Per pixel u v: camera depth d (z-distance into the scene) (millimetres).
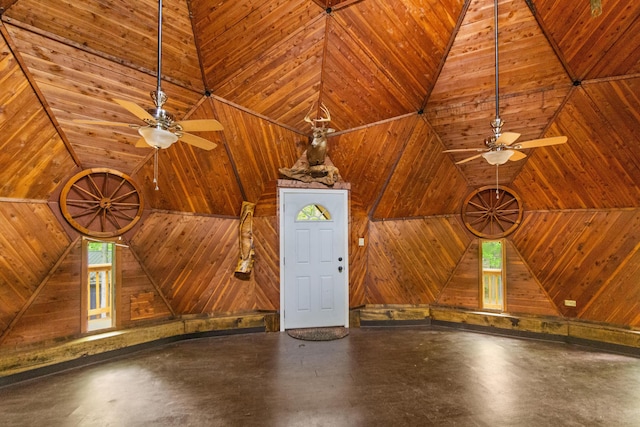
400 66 3979
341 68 4082
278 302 5016
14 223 3312
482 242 5047
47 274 3551
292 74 4043
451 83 4066
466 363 3695
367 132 4785
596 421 2543
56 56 2924
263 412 2686
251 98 4145
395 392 3012
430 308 5359
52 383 3230
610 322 4191
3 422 2559
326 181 5059
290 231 5082
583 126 3814
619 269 4141
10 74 2779
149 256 4309
